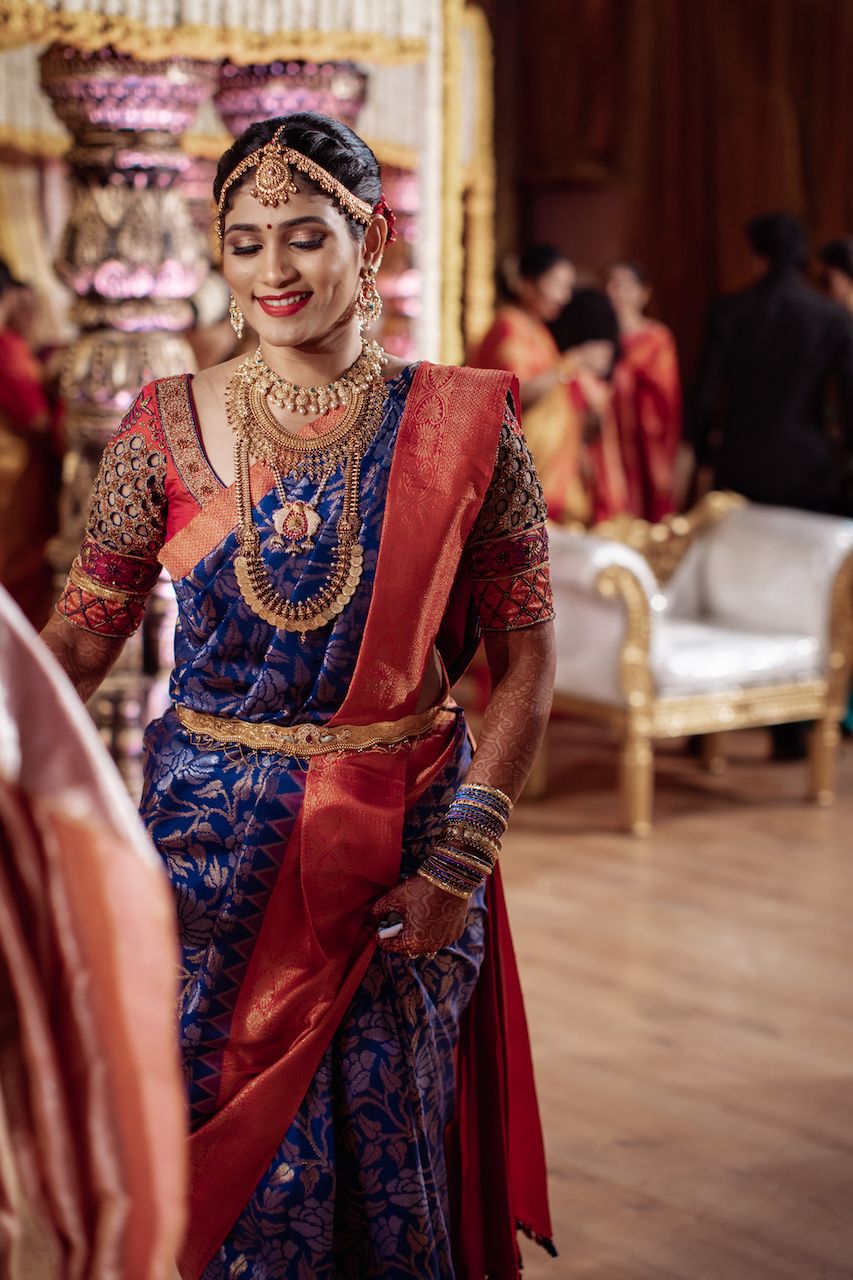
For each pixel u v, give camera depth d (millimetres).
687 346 8023
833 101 7648
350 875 1691
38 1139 1136
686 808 4723
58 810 1073
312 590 1664
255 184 1613
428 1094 1778
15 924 1099
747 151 7789
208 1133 1710
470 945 1842
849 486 5406
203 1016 1716
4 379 4664
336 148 1626
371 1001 1740
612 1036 3170
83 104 3504
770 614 4734
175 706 1780
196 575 1694
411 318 4445
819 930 3770
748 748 5398
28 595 4762
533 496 1752
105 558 1770
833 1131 2783
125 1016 1104
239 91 3729
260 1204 1710
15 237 6727
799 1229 2463
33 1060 1113
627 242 8047
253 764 1706
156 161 3598
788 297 5379
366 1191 1737
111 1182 1131
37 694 1100
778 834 4492
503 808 1722
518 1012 2010
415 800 1762
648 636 4359
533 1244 2408
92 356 3721
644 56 7836
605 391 5379
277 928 1703
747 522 4832
